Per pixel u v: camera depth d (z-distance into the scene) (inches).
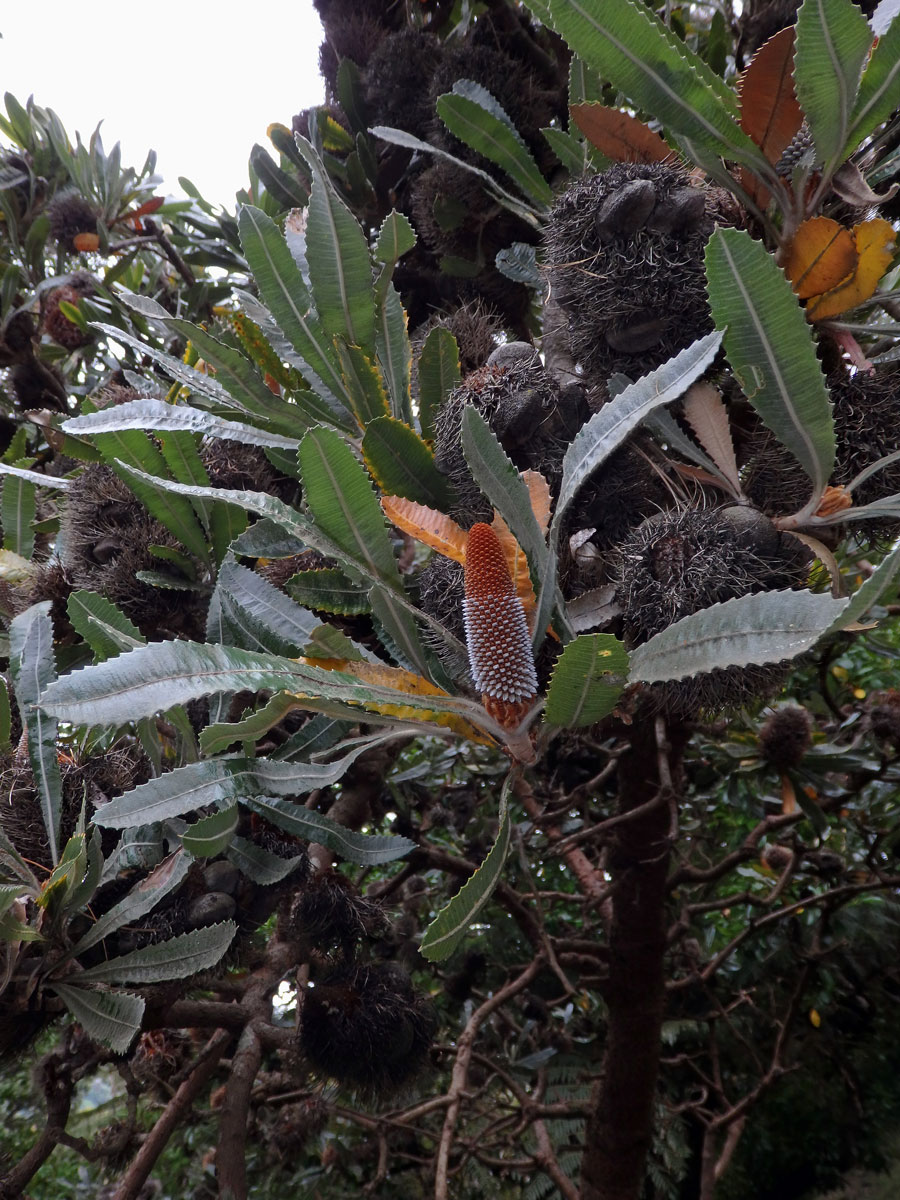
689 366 17.6
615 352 21.2
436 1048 37.5
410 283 41.8
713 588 17.9
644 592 18.6
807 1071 61.4
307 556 27.4
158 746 24.3
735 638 15.5
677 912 58.0
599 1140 39.2
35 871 23.2
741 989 59.4
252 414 25.0
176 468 26.3
